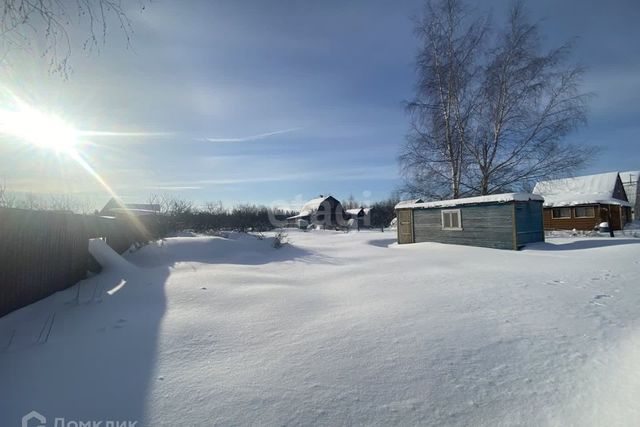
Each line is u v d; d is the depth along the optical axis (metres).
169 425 2.35
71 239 5.88
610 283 6.35
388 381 2.86
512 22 16.73
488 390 2.74
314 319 4.34
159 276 6.62
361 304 5.00
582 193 28.61
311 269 8.44
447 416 2.44
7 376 3.03
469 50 17.33
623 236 17.66
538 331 3.92
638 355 3.31
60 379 2.97
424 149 18.33
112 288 5.68
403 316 4.39
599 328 4.04
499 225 12.84
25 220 4.72
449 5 17.19
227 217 21.22
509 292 5.67
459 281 6.57
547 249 11.88
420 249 12.94
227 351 3.44
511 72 16.75
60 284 5.55
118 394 2.72
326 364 3.14
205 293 5.48
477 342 3.60
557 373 3.00
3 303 4.31
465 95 17.73
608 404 2.54
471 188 17.94
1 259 4.29
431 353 3.34
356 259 10.30
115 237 8.99
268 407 2.53
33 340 3.76
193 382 2.87
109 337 3.78
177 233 13.84
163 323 4.16
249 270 7.98
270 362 3.19
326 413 2.46
